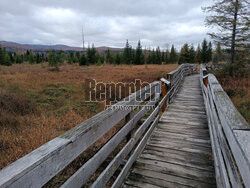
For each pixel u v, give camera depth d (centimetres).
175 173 206
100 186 132
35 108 674
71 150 94
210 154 245
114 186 163
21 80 1208
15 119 536
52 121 505
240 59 988
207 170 210
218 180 163
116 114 157
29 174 65
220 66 1251
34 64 3453
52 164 79
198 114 422
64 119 537
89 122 122
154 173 206
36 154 75
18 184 60
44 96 882
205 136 305
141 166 220
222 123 135
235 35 977
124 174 190
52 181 240
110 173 150
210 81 296
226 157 127
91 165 119
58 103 789
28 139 374
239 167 80
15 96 739
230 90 755
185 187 183
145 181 193
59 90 985
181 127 346
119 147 330
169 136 306
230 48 1023
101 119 129
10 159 302
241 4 890
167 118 397
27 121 526
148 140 290
